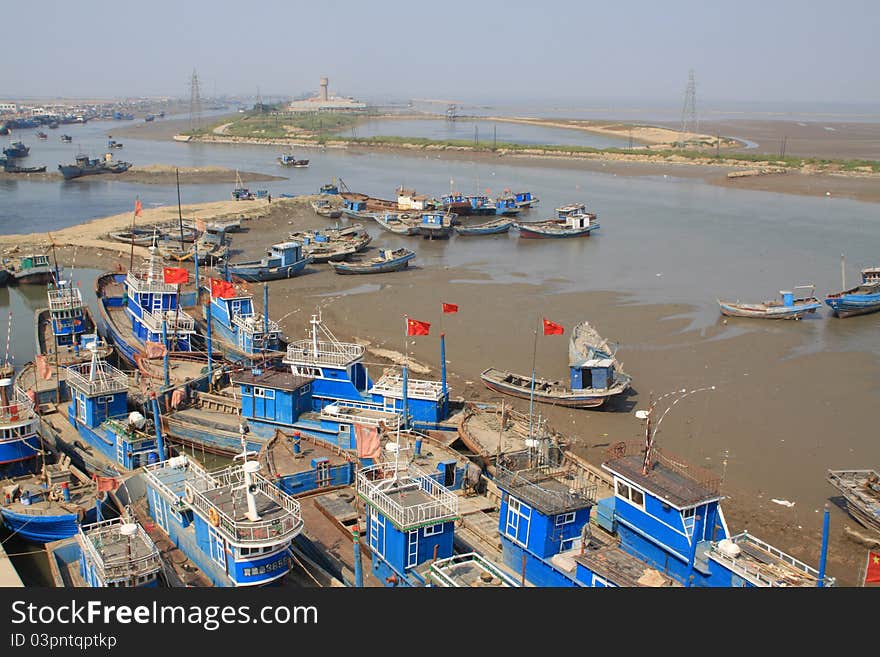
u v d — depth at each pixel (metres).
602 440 69.62
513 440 63.97
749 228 168.62
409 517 41.19
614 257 142.38
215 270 124.50
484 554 48.00
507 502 44.44
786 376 84.81
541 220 183.38
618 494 45.81
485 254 146.12
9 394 61.97
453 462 56.97
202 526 42.91
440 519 41.81
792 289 119.50
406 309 108.19
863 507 55.50
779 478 63.19
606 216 185.50
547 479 46.25
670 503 41.75
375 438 53.62
